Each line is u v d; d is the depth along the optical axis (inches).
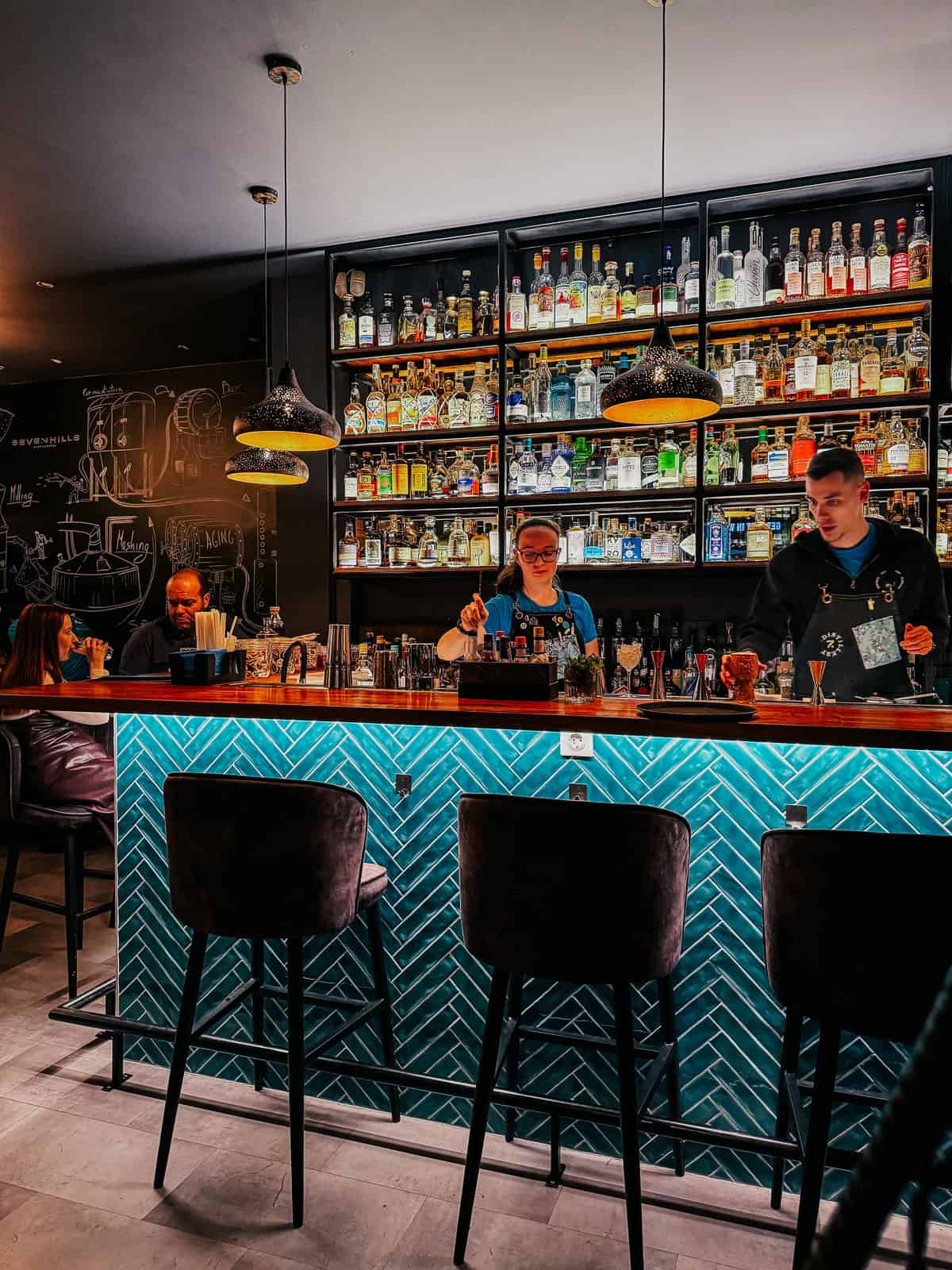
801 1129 65.7
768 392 150.2
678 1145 85.0
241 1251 74.3
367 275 179.9
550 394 163.9
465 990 92.1
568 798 88.5
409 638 177.8
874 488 148.1
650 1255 74.5
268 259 175.3
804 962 61.4
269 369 178.2
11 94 119.6
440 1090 80.0
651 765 85.9
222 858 75.0
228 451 218.2
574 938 64.9
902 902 57.4
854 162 143.9
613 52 113.5
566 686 90.4
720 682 155.7
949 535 145.6
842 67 117.6
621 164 143.2
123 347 213.3
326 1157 87.4
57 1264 72.7
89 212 154.4
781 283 153.8
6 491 233.9
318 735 97.4
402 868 94.3
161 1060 105.3
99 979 129.3
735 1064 83.7
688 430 159.5
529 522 126.0
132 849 105.8
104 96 120.7
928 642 96.2
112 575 226.4
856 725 72.7
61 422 230.5
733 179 149.6
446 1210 79.6
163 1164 82.2
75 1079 102.1
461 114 127.5
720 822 84.0
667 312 152.9
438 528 178.4
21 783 121.2
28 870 181.0
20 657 132.1
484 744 91.2
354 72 116.6
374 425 173.0
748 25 108.4
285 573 179.2
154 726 104.6
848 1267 9.5
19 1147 88.6
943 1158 21.0
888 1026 59.0
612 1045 79.4
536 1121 90.4
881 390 145.9
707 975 84.5
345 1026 83.8
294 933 75.2
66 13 103.4
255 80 117.9
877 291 143.8
